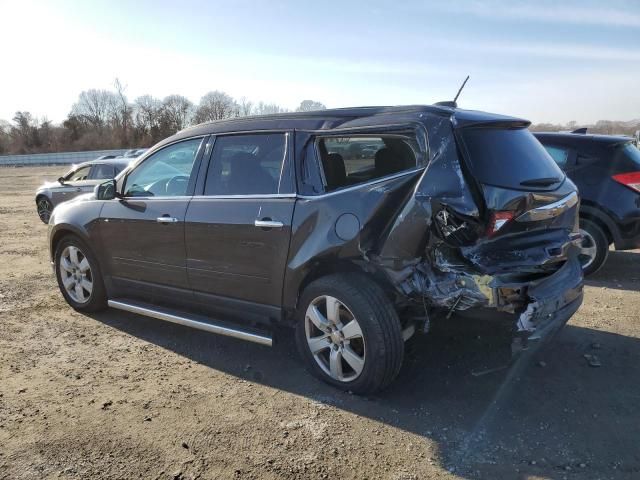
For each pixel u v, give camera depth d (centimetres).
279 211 372
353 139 365
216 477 277
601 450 295
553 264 346
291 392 366
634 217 595
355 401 352
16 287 632
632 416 329
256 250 382
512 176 334
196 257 420
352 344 351
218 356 428
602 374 384
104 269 500
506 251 328
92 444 305
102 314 531
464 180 317
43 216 1212
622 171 604
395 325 335
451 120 332
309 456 293
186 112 8206
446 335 434
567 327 473
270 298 386
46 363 416
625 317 497
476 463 286
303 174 374
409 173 330
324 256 348
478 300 313
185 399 358
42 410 343
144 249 457
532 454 293
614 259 734
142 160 477
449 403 347
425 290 323
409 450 298
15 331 484
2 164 5950
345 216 339
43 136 8656
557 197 352
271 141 396
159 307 467
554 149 643
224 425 325
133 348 446
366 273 352
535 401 348
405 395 358
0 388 374
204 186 425
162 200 445
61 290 548
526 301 322
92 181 1129
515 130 376
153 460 291
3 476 277
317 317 363
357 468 283
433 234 317
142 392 368
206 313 442
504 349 416
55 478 276
